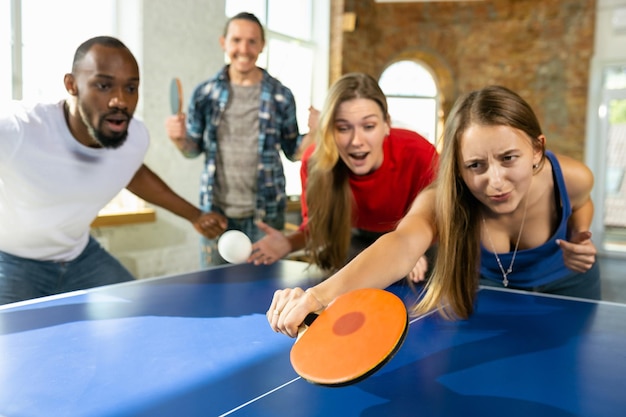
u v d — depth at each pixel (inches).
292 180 273.1
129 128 104.0
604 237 306.7
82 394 42.4
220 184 143.1
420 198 69.7
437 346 54.4
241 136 141.1
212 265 142.1
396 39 311.9
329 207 95.7
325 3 280.1
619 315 67.2
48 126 92.9
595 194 305.9
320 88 284.8
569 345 54.9
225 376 46.3
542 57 311.7
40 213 96.0
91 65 90.0
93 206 102.3
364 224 106.8
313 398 41.4
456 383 44.5
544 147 64.6
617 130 351.3
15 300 92.1
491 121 58.9
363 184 97.9
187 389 43.4
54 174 94.5
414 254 55.9
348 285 49.1
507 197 61.2
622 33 294.2
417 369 47.7
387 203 100.3
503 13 315.3
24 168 91.7
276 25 263.6
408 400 41.0
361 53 294.5
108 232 171.2
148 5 178.4
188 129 143.3
